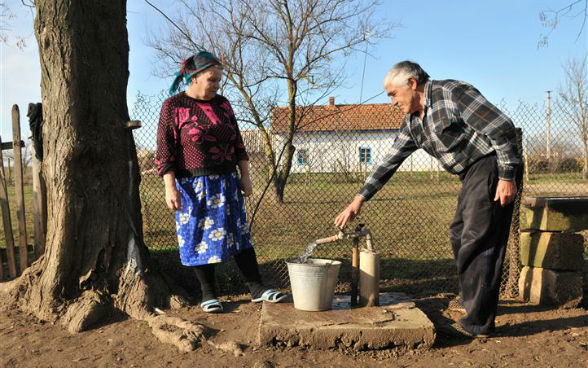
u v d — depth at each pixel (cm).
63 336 343
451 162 322
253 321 350
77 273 386
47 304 374
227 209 363
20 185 495
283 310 347
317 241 371
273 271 518
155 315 369
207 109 361
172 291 403
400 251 654
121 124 404
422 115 321
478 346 321
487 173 309
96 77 392
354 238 365
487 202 310
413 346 313
